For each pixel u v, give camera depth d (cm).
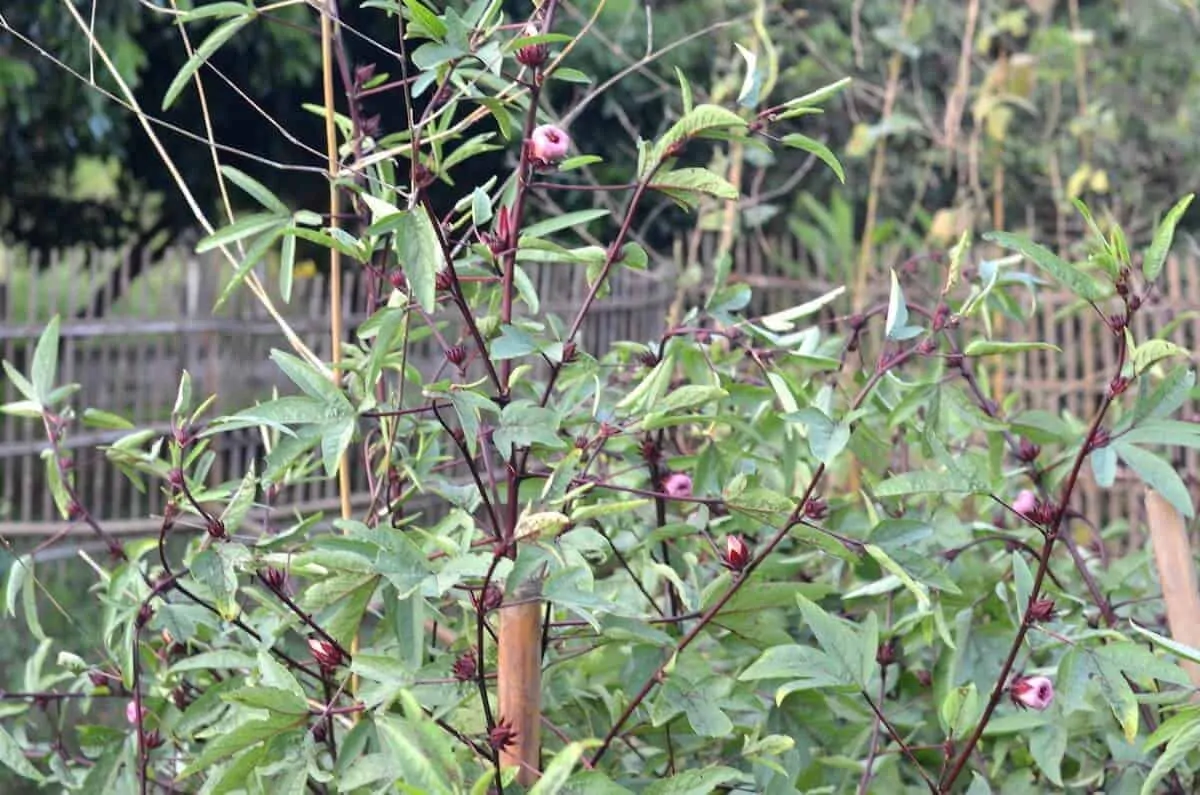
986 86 580
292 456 152
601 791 132
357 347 205
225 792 152
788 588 166
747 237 877
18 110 784
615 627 164
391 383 237
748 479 183
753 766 174
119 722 256
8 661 432
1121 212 880
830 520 217
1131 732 151
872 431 207
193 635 182
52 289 716
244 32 812
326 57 187
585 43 810
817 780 189
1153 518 182
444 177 186
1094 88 922
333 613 155
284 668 155
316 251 956
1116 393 148
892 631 189
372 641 188
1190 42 995
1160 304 649
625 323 787
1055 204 861
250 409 148
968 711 160
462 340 199
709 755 198
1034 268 652
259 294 193
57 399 180
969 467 160
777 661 154
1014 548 203
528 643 150
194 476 187
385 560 140
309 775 165
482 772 158
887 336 161
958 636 197
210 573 157
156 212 1138
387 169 195
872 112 915
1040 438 205
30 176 1013
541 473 168
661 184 155
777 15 849
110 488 732
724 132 153
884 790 194
